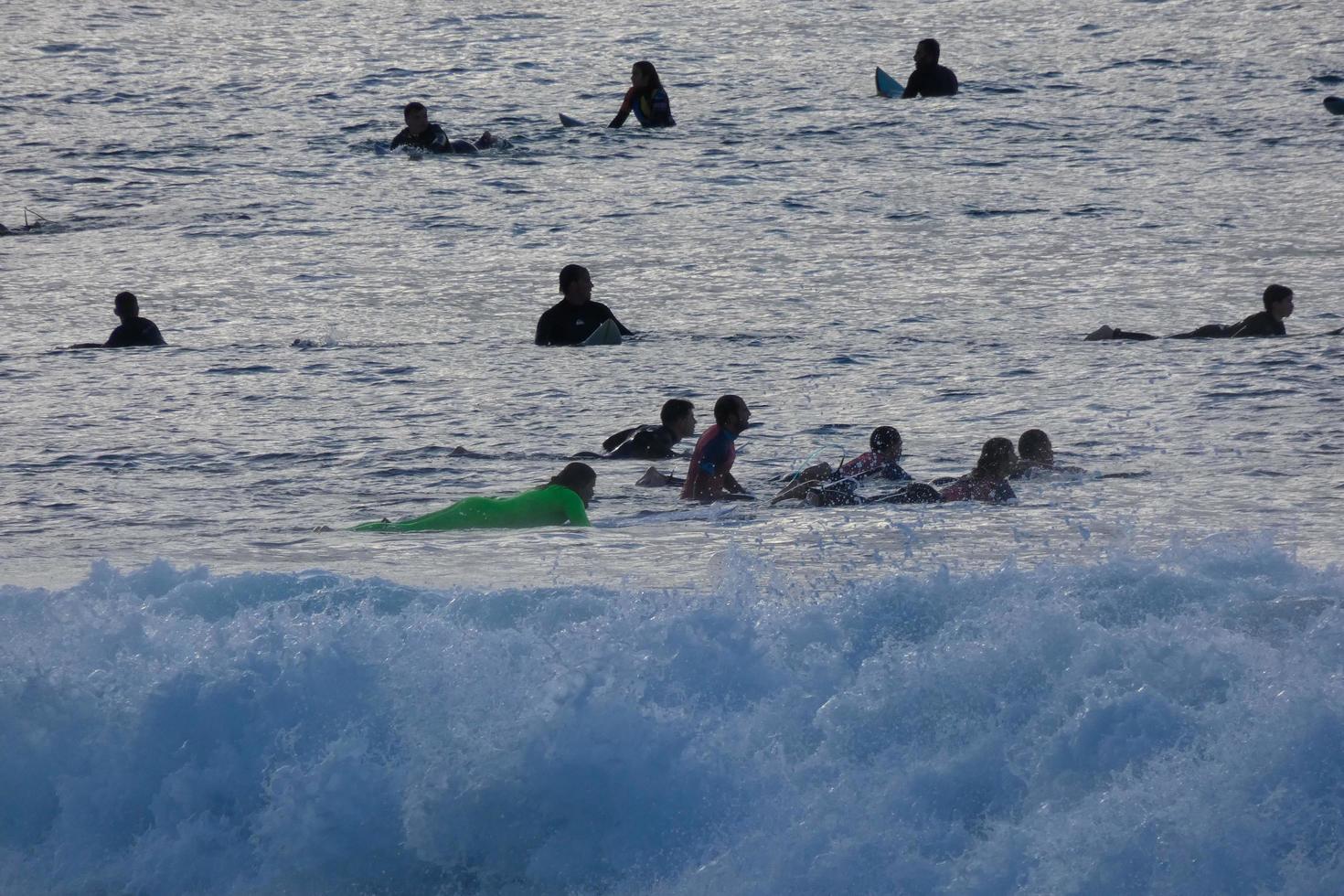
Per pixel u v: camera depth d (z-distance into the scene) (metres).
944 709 18.55
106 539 30.69
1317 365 48.94
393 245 77.88
